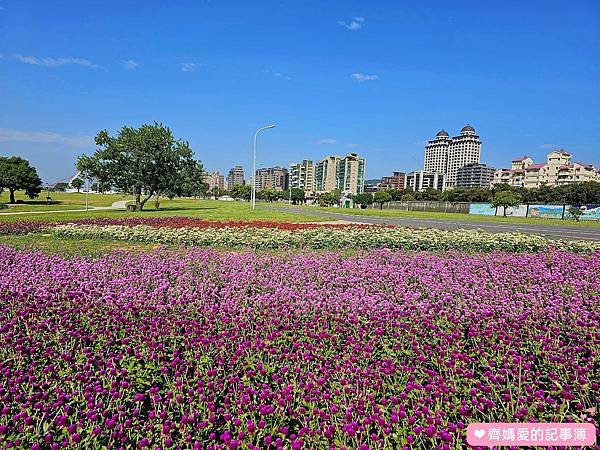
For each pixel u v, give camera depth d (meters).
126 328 5.43
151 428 3.30
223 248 13.59
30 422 3.23
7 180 63.53
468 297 7.23
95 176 39.66
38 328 5.34
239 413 3.48
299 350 4.70
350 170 156.75
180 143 41.84
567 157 118.06
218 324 5.68
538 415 3.62
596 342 5.01
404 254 12.30
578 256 12.26
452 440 3.16
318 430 3.29
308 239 14.66
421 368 4.37
